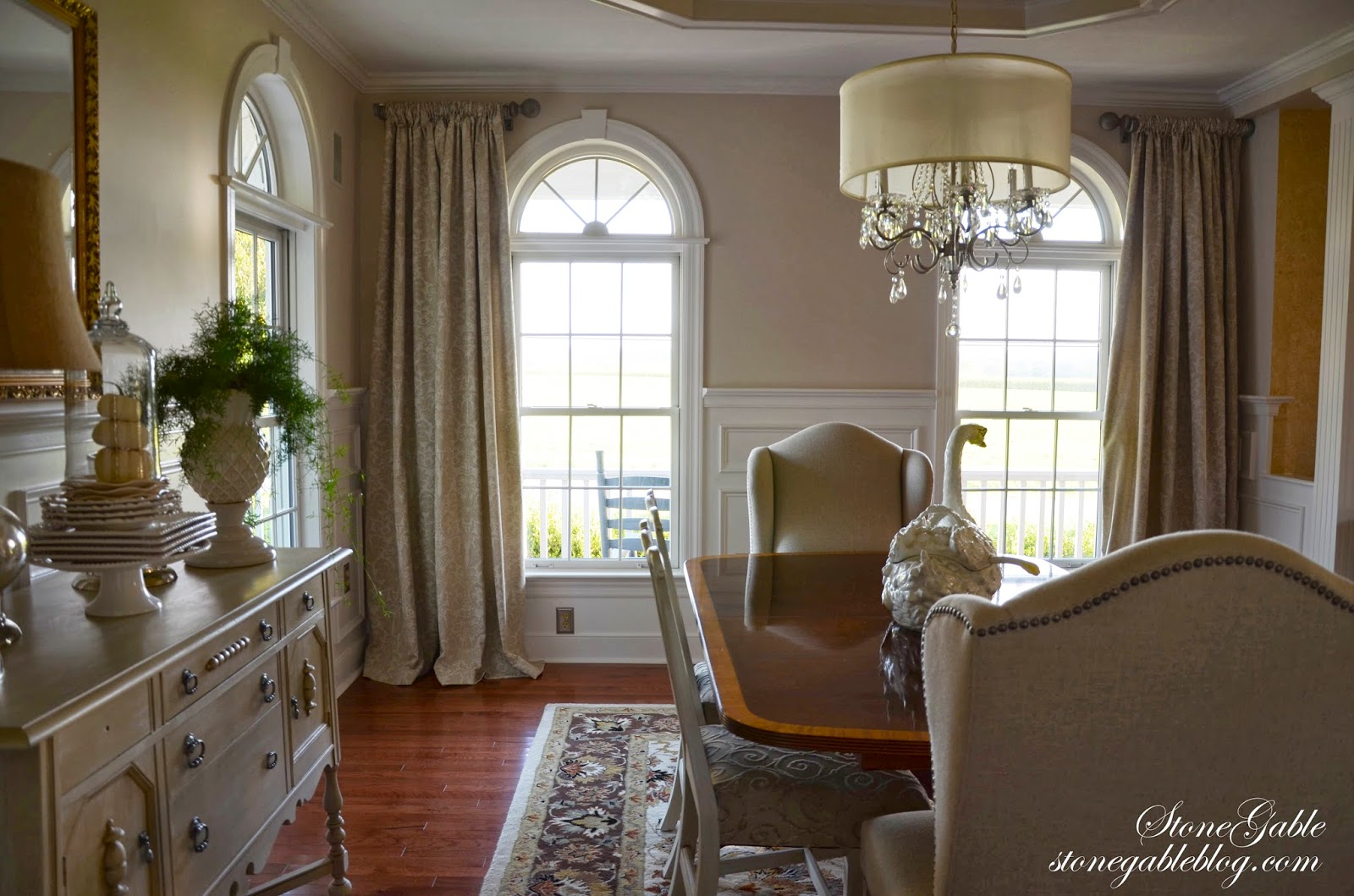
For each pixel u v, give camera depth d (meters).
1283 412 4.52
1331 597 1.13
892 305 4.66
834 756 2.06
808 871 2.61
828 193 4.62
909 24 3.73
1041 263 4.82
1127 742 1.18
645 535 2.09
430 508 4.44
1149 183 4.52
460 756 3.53
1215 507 4.55
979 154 2.37
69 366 1.53
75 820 1.36
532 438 4.81
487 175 4.37
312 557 2.35
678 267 4.75
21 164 1.50
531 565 4.83
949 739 1.21
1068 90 2.49
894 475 3.55
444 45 4.07
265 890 2.40
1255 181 4.55
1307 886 1.29
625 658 4.71
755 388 4.64
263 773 2.01
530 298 4.76
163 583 2.04
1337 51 3.88
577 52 4.16
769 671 1.92
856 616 2.38
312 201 3.89
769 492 3.46
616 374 4.79
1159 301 4.56
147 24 2.61
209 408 2.17
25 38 2.06
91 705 1.36
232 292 3.12
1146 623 1.13
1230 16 3.65
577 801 3.13
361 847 2.83
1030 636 1.13
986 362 4.85
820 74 4.46
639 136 4.56
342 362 4.27
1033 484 4.90
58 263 1.56
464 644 4.40
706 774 1.93
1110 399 4.62
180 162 2.81
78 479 1.80
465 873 2.68
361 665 4.47
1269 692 1.17
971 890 1.27
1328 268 3.96
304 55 3.81
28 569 2.00
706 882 1.92
